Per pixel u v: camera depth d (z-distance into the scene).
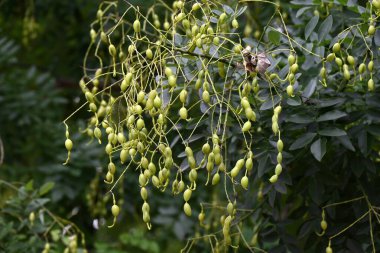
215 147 2.86
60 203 5.82
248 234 4.80
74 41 6.54
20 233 4.41
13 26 6.57
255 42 3.70
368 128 3.41
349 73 3.26
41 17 6.43
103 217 5.27
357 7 3.44
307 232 3.64
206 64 3.24
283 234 3.76
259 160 3.40
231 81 3.31
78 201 5.80
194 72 3.30
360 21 3.66
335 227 3.60
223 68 3.24
